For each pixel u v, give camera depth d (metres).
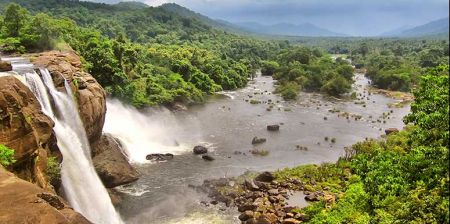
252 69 149.00
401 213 18.56
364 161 28.78
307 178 45.62
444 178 16.22
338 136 65.75
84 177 34.00
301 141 62.38
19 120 22.95
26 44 54.97
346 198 34.72
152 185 42.34
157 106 78.00
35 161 24.14
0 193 15.47
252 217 35.84
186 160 51.38
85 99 39.00
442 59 153.88
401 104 95.12
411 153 20.47
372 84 130.12
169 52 124.44
